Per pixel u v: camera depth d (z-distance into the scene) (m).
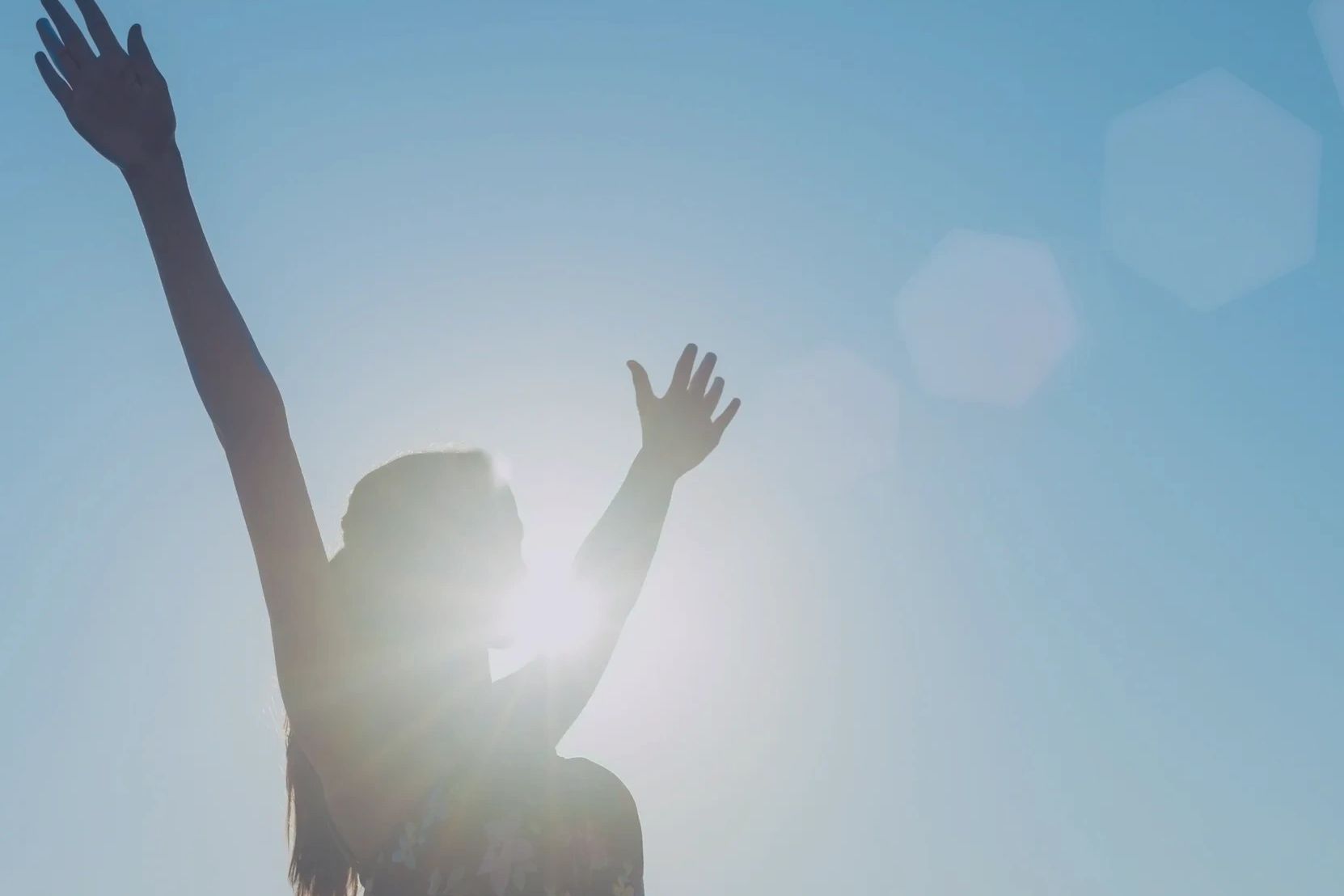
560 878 2.65
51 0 2.46
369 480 2.93
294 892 2.80
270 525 2.42
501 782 2.69
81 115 2.45
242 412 2.42
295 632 2.44
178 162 2.49
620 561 3.13
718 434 3.28
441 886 2.55
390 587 2.80
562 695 2.93
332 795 2.54
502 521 2.98
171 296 2.44
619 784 2.89
